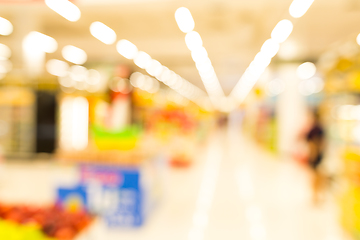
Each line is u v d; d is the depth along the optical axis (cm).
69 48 1078
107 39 949
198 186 687
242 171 877
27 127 977
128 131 500
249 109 2258
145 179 440
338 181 514
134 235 404
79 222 196
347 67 609
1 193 595
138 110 1333
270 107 1383
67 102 998
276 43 884
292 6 586
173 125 1062
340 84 634
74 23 785
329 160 641
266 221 462
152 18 742
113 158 435
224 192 634
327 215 491
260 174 833
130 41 973
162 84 2381
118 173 429
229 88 2427
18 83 966
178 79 1964
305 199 582
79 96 1016
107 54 1173
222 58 1162
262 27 762
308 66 1105
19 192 604
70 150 475
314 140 528
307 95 1119
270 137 1327
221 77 1742
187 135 1080
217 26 772
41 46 1010
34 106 979
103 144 491
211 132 3189
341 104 658
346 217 421
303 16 655
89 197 431
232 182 731
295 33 784
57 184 435
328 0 569
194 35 851
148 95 1486
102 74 1305
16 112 970
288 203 556
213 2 611
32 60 913
